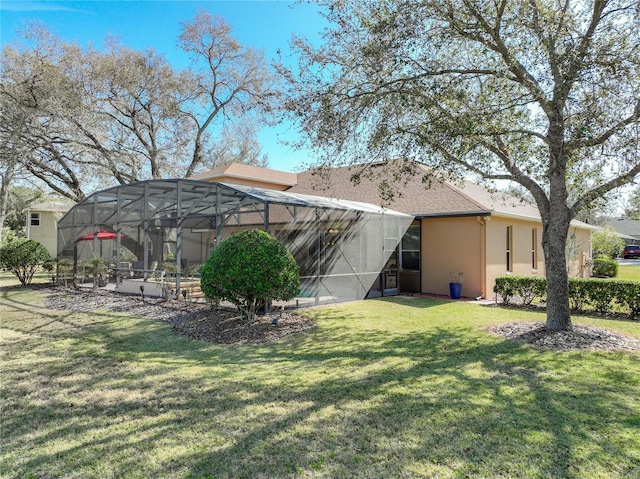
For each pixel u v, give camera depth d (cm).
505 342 721
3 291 1548
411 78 749
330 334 802
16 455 339
